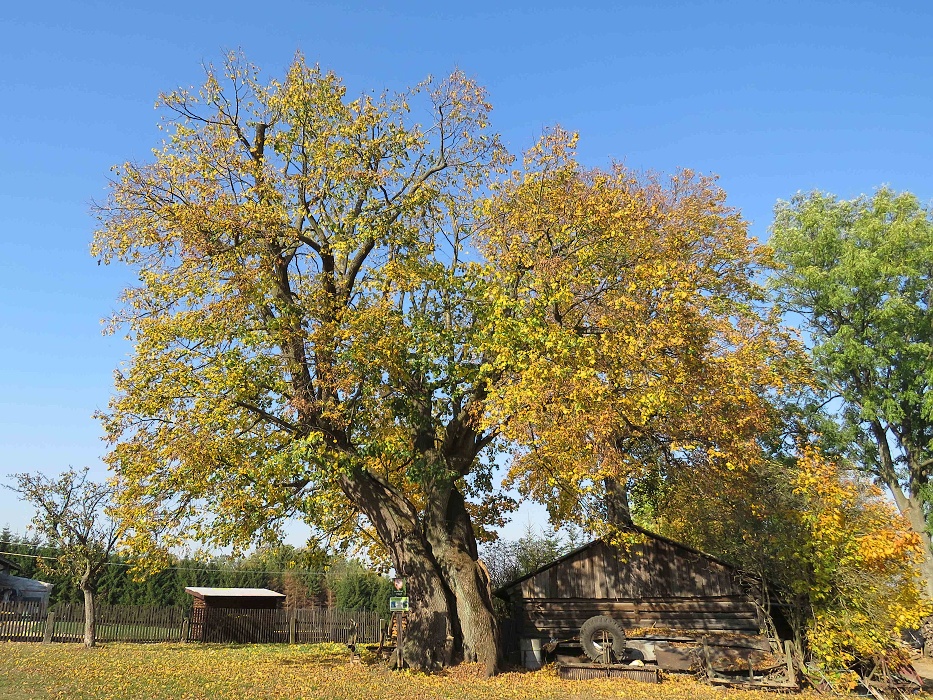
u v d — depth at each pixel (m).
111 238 20.72
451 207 23.00
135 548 20.02
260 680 18.25
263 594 44.25
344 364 19.34
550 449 17.78
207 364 19.50
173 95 21.53
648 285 19.33
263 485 19.83
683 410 18.38
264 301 19.84
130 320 20.36
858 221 37.38
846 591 17.55
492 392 18.47
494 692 16.61
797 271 38.03
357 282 22.22
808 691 17.27
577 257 20.47
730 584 21.11
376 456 21.00
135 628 36.03
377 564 27.64
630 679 19.22
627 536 20.59
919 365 34.06
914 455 35.09
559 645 21.97
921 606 17.11
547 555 37.62
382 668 20.78
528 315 19.55
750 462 18.72
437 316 21.72
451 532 21.62
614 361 18.27
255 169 21.17
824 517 17.56
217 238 20.16
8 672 18.56
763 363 20.75
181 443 18.72
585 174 22.70
